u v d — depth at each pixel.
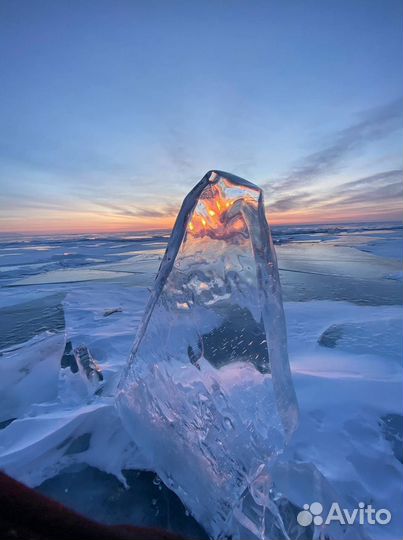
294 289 8.38
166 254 1.48
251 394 1.33
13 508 0.49
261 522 1.17
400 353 3.73
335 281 9.34
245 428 1.29
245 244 1.34
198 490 1.21
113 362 3.50
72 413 1.85
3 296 8.55
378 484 1.65
